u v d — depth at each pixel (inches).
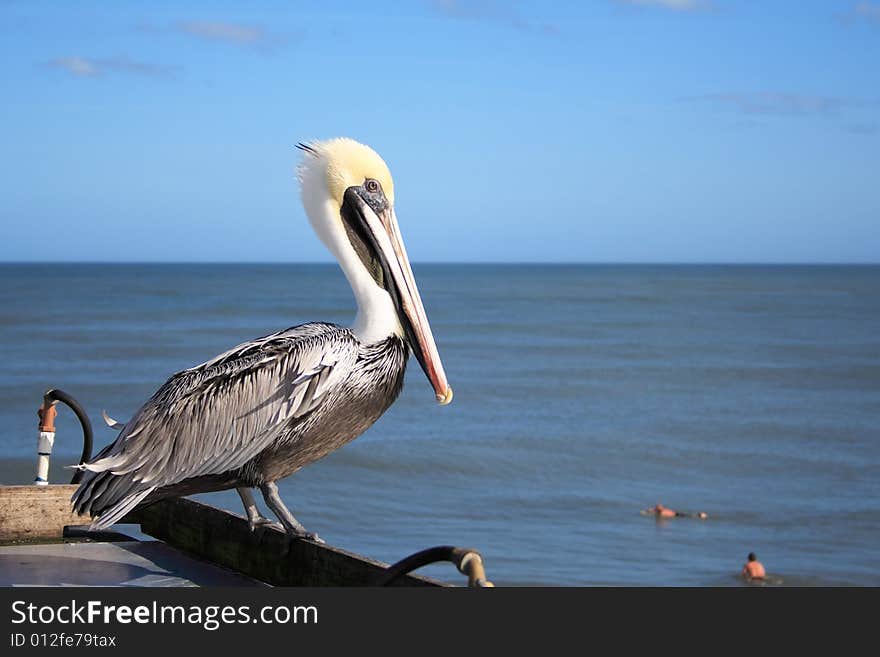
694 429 1364.4
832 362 2325.3
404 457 1107.3
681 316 4114.2
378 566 158.1
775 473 1090.7
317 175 202.8
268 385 177.6
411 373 1988.2
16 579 188.9
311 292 5772.6
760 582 682.2
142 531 229.1
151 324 3105.3
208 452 177.5
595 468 1097.4
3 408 1362.0
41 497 221.9
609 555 747.4
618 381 1918.1
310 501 893.2
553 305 4916.3
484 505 908.6
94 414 1316.4
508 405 1563.7
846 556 757.9
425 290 6791.3
